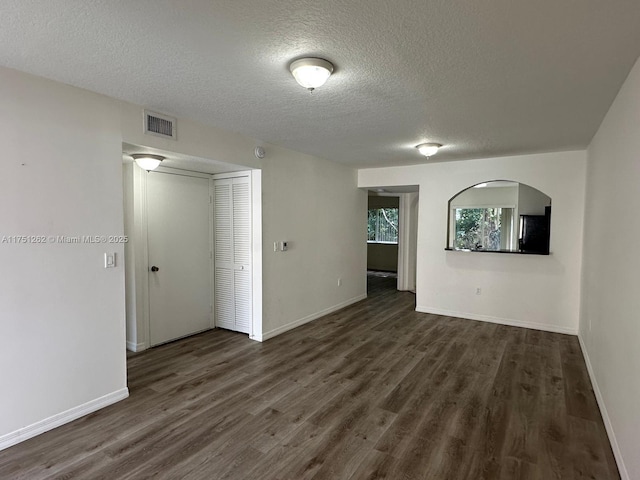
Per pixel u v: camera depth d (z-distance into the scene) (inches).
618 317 90.3
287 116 123.3
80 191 99.3
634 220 78.4
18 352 88.3
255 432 93.6
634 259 77.5
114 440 89.7
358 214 248.7
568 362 141.4
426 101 107.2
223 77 91.0
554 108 112.3
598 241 126.3
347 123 131.3
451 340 168.4
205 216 178.4
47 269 93.1
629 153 85.0
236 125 135.2
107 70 87.2
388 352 152.3
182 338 169.5
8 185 85.7
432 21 65.4
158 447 87.1
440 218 214.1
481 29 68.0
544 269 184.7
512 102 107.3
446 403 109.0
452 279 211.5
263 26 67.6
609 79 90.0
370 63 82.7
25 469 78.8
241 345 160.2
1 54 78.7
